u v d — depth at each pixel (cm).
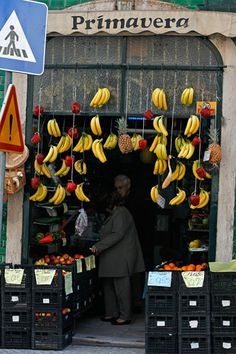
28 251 969
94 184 1128
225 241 916
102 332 961
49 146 991
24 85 967
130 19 915
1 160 714
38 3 733
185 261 1010
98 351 888
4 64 718
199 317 850
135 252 1010
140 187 1173
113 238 981
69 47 964
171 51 939
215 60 927
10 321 888
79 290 960
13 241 967
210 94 930
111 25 920
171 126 988
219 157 898
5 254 969
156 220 1162
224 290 848
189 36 930
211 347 852
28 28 728
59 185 985
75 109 943
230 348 848
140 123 1022
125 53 949
